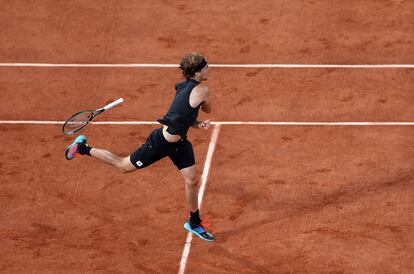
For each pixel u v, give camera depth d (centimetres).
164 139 3322
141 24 5391
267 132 4284
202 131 4316
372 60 4875
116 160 3506
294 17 5353
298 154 4088
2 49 5188
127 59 5038
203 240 3547
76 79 4862
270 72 4822
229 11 5469
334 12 5381
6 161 4150
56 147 4250
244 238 3547
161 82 4794
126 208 3775
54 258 3494
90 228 3662
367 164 3984
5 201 3856
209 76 4812
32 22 5466
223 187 3878
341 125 4312
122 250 3525
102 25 5403
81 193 3891
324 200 3747
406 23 5228
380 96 4547
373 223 3588
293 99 4559
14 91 4769
